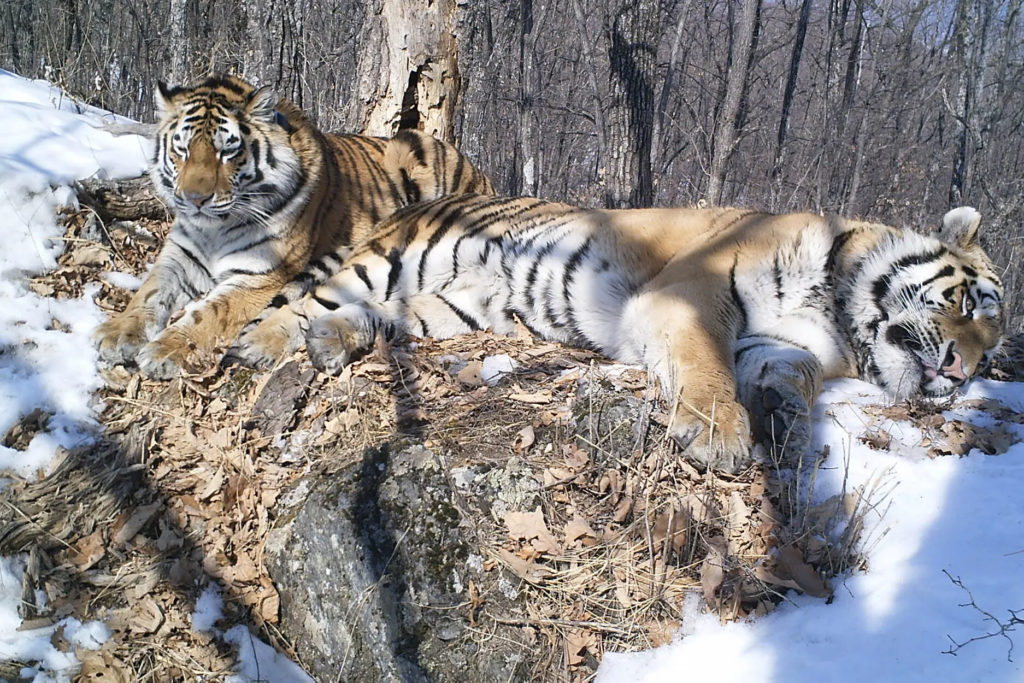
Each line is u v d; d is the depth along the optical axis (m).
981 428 3.80
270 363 4.09
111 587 3.46
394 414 3.85
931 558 3.11
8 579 3.47
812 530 3.25
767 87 24.78
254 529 3.54
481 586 3.21
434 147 6.04
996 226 14.24
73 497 3.66
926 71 21.20
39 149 5.06
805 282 4.25
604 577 3.24
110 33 10.68
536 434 3.72
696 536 3.26
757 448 3.66
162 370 3.99
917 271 4.18
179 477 3.73
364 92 6.77
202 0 8.38
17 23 10.34
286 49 8.45
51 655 3.30
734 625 3.05
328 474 3.51
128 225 5.21
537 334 4.72
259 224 4.62
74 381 4.05
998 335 4.27
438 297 4.77
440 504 3.32
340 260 4.98
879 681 2.68
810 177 19.19
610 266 4.44
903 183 18.41
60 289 4.56
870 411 3.95
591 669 3.07
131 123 5.80
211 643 3.32
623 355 4.38
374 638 3.13
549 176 19.33
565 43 20.97
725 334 4.01
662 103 18.86
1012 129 18.25
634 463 3.55
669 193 20.64
